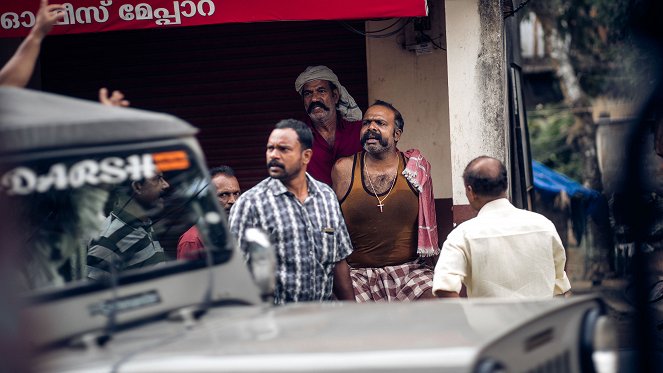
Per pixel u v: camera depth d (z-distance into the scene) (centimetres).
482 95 1176
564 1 3036
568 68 3131
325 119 1274
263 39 1484
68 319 555
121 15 1126
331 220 951
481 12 1174
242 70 1491
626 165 1598
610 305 1700
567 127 3075
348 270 1014
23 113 614
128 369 475
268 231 912
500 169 900
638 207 1556
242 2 1108
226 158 1501
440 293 881
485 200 905
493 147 1176
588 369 601
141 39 1514
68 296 564
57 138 606
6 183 600
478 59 1177
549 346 556
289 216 917
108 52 1520
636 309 1405
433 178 1414
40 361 517
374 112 1158
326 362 459
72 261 739
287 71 1478
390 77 1426
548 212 2070
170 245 891
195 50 1502
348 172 1173
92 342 538
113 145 632
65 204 730
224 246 664
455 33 1180
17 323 532
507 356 501
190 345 512
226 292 644
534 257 888
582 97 3141
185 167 676
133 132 638
